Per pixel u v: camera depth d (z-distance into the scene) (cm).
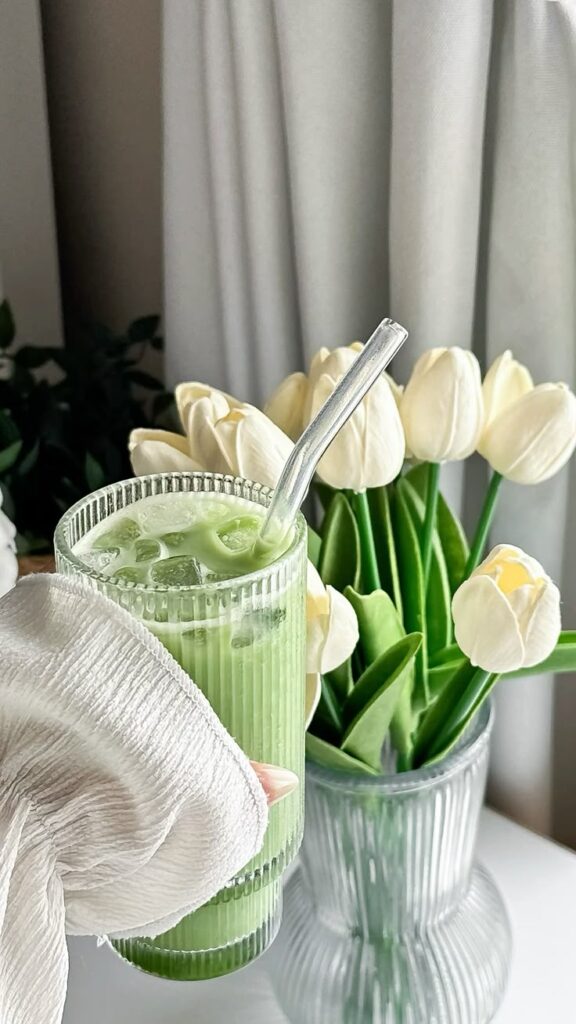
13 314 107
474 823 67
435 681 66
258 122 76
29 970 44
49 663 41
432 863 65
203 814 44
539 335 73
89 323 104
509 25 67
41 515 92
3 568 68
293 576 48
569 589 80
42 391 94
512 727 83
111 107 101
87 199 109
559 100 66
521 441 62
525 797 86
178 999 72
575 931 75
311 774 63
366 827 63
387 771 69
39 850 44
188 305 87
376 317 82
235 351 85
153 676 42
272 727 50
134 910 48
